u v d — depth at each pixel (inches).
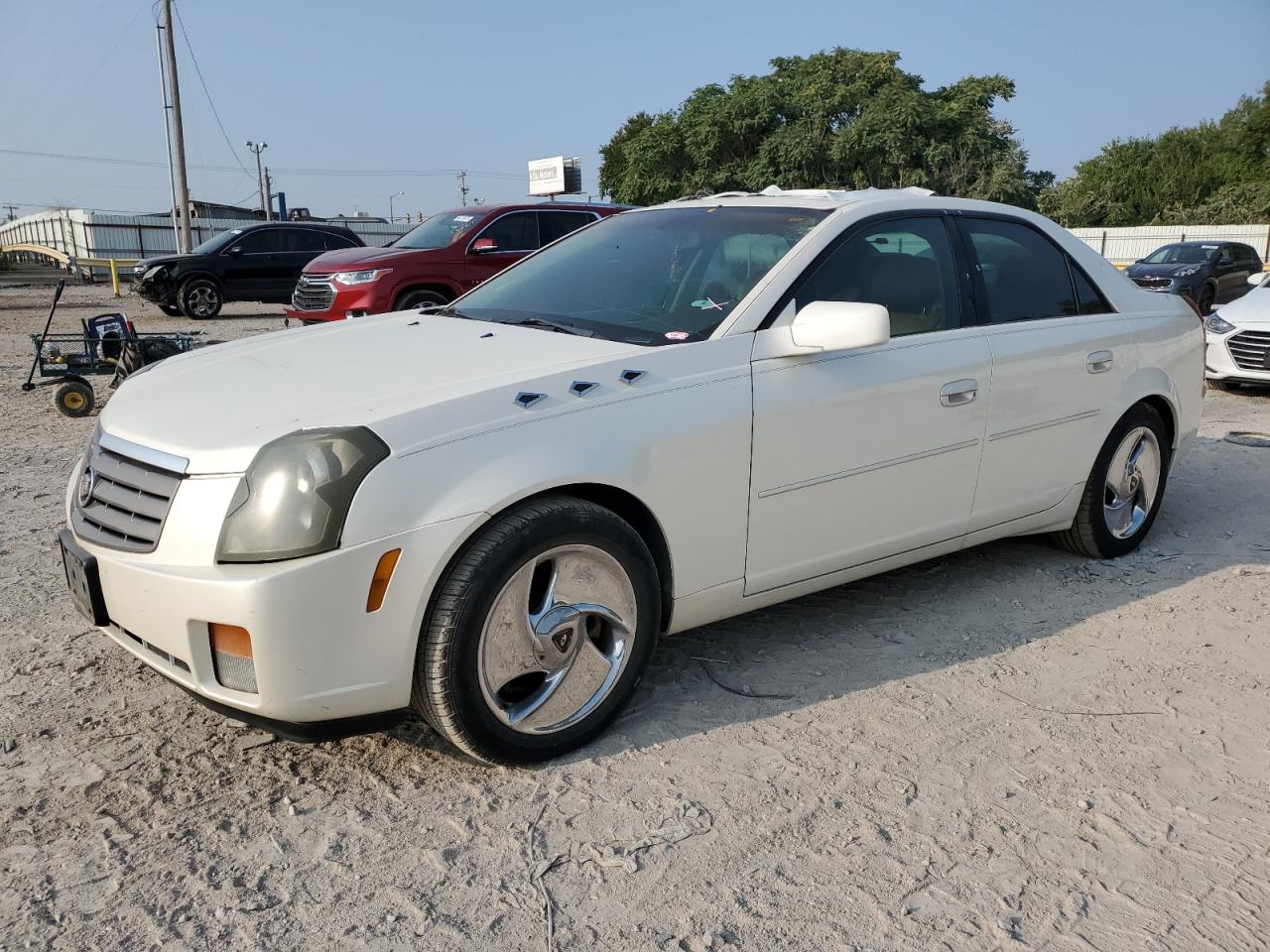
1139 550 189.8
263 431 102.1
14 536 194.5
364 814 104.1
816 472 132.4
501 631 106.9
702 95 1726.1
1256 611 160.7
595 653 115.3
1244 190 1946.4
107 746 117.0
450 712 104.9
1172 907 91.7
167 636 101.2
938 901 91.9
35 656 140.3
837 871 95.9
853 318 120.8
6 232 2620.6
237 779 110.4
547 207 470.0
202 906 90.0
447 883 93.6
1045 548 190.2
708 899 91.7
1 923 87.3
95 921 87.9
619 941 86.4
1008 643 148.1
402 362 121.6
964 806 106.6
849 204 146.6
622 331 132.0
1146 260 870.4
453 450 103.3
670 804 106.2
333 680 99.3
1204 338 197.6
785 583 134.3
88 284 1224.8
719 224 151.3
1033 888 94.0
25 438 296.8
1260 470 255.0
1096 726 124.0
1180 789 110.5
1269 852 100.0
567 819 103.5
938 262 152.1
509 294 155.6
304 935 86.7
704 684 133.8
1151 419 181.8
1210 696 132.0
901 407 139.9
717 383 122.7
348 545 97.3
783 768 113.5
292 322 583.2
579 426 111.4
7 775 110.3
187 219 1232.8
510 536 104.5
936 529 150.3
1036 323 161.8
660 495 117.7
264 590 95.1
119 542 105.9
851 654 143.5
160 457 104.7
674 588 123.2
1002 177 1544.0
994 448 154.3
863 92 1638.8
